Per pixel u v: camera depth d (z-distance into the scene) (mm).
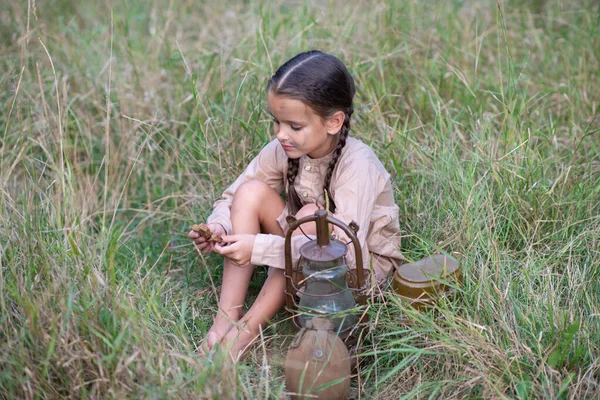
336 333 2135
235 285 2471
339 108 2303
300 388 2062
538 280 2510
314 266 2127
